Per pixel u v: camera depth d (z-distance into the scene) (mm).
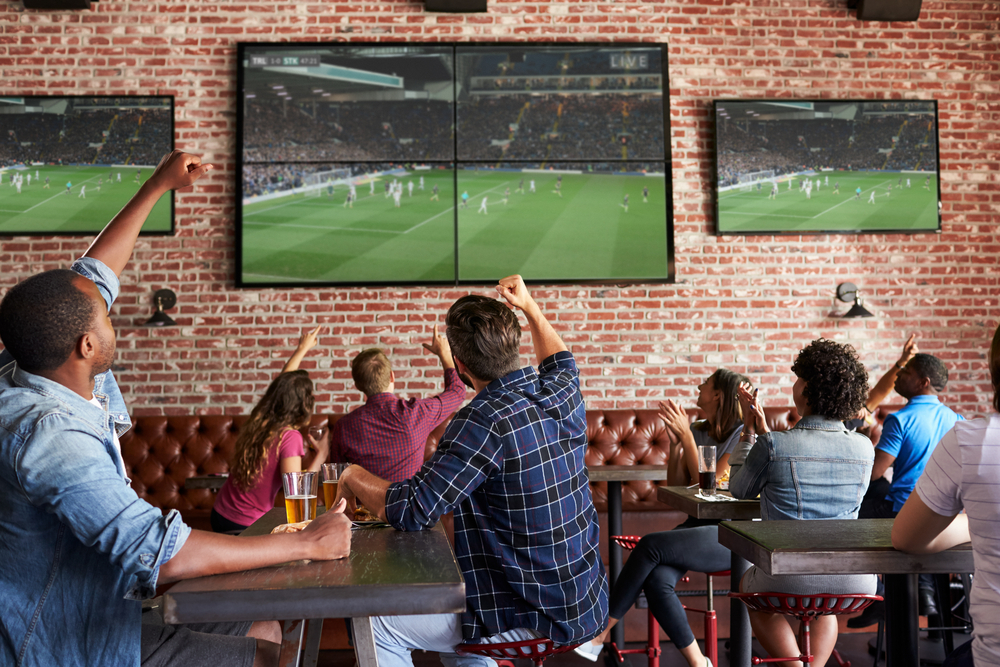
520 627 1598
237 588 1133
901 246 4781
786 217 4727
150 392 4492
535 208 4645
